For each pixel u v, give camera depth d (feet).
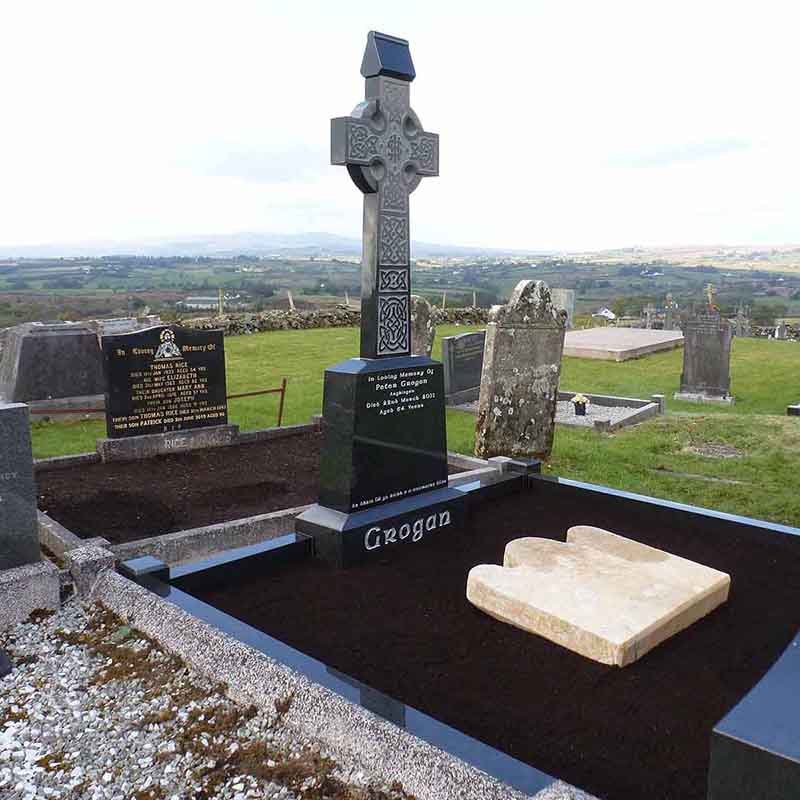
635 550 16.29
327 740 10.17
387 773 9.42
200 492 24.53
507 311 29.07
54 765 10.21
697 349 45.47
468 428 35.99
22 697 11.95
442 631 13.98
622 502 20.95
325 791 9.46
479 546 18.42
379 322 17.74
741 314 109.19
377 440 17.75
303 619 14.55
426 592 15.74
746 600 15.19
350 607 15.07
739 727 6.92
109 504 23.02
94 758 10.36
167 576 15.51
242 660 11.78
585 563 15.48
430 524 18.95
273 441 32.17
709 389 45.27
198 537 19.15
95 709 11.53
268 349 63.77
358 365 17.38
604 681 12.16
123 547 18.12
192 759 10.24
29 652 13.41
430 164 18.37
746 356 64.75
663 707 11.42
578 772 9.91
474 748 9.53
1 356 41.24
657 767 10.01
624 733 10.76
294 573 16.84
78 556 15.64
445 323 87.81
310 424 33.99
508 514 20.81
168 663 12.62
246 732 10.76
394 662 12.84
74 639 13.82
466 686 12.04
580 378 53.47
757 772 6.70
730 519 18.88
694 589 14.30
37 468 26.84
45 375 37.17
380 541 17.79
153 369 29.40
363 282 17.76
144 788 9.71
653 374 54.95
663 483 26.40
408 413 18.47
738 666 12.62
